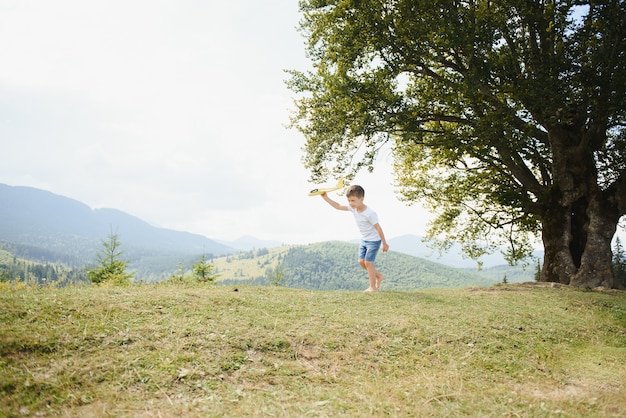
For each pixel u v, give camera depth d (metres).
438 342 6.61
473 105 15.48
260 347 5.72
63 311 6.11
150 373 4.71
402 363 5.80
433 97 17.06
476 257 23.03
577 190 16.09
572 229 16.61
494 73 14.95
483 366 5.94
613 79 13.53
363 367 5.58
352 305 8.20
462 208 22.12
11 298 6.43
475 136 15.54
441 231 23.39
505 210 20.88
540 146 18.08
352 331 6.62
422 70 17.19
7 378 4.36
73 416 3.86
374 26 15.66
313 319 7.01
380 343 6.30
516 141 15.13
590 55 14.05
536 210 17.33
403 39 15.50
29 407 3.98
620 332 8.80
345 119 16.58
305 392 4.68
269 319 6.74
